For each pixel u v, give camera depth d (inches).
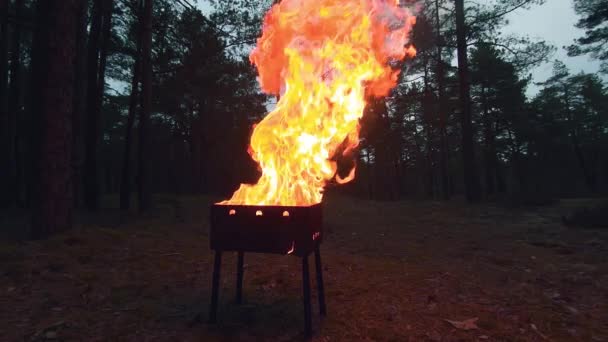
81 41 372.5
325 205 525.7
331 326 112.5
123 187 478.6
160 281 155.7
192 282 155.6
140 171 427.5
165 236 257.4
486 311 125.9
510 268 182.1
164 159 1302.9
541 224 322.7
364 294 141.6
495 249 226.4
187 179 1263.5
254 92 788.6
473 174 537.0
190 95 594.6
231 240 113.3
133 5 448.1
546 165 1456.7
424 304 131.6
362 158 1296.8
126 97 1101.7
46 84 215.0
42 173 213.6
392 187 1262.3
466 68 539.8
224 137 999.0
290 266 181.0
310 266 181.5
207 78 525.0
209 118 944.9
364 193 1327.5
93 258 182.1
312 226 111.0
